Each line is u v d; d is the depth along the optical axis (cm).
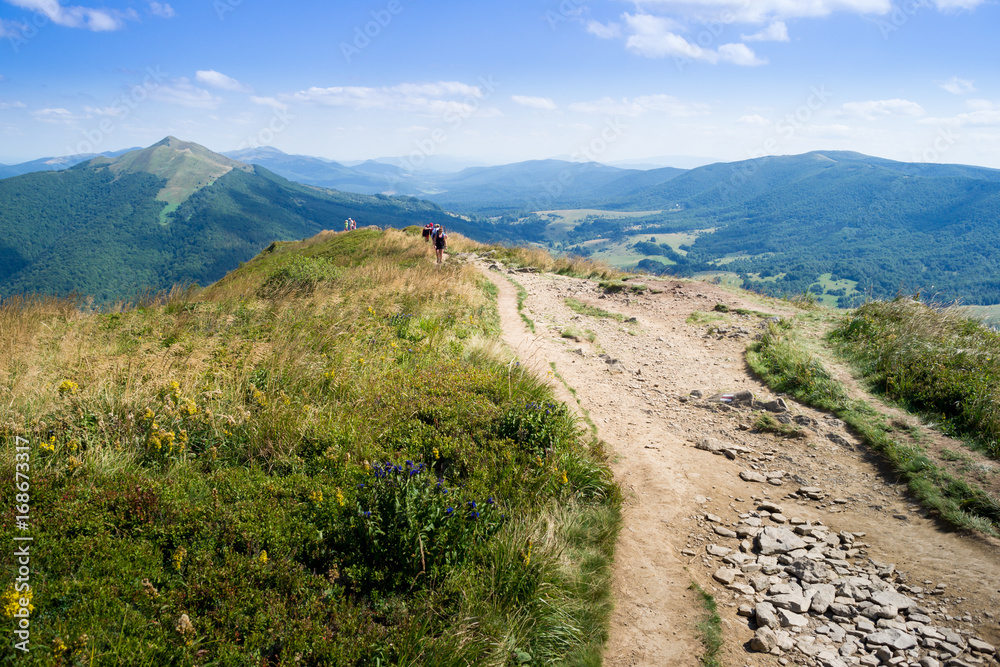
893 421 789
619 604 477
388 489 495
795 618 446
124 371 691
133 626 357
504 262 2773
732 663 407
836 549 548
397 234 3108
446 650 380
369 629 389
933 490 612
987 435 698
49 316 962
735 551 554
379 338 1043
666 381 1078
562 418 728
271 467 568
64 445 536
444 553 459
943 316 1182
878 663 394
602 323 1534
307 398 724
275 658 361
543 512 541
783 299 1775
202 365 763
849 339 1157
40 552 394
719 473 727
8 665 315
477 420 685
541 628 423
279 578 416
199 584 394
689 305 1712
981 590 461
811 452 760
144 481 496
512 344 1247
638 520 609
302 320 1058
